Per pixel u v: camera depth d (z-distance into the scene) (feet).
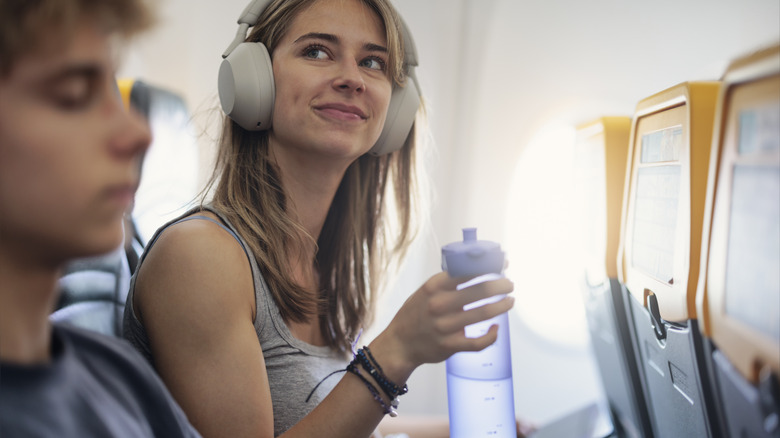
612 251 3.65
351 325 4.55
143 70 7.88
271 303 3.53
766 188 1.92
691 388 2.65
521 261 7.80
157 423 1.92
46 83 1.37
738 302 2.13
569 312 7.71
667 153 2.82
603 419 5.05
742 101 2.10
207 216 3.47
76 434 1.51
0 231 1.38
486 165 7.82
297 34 3.59
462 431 3.18
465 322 2.71
